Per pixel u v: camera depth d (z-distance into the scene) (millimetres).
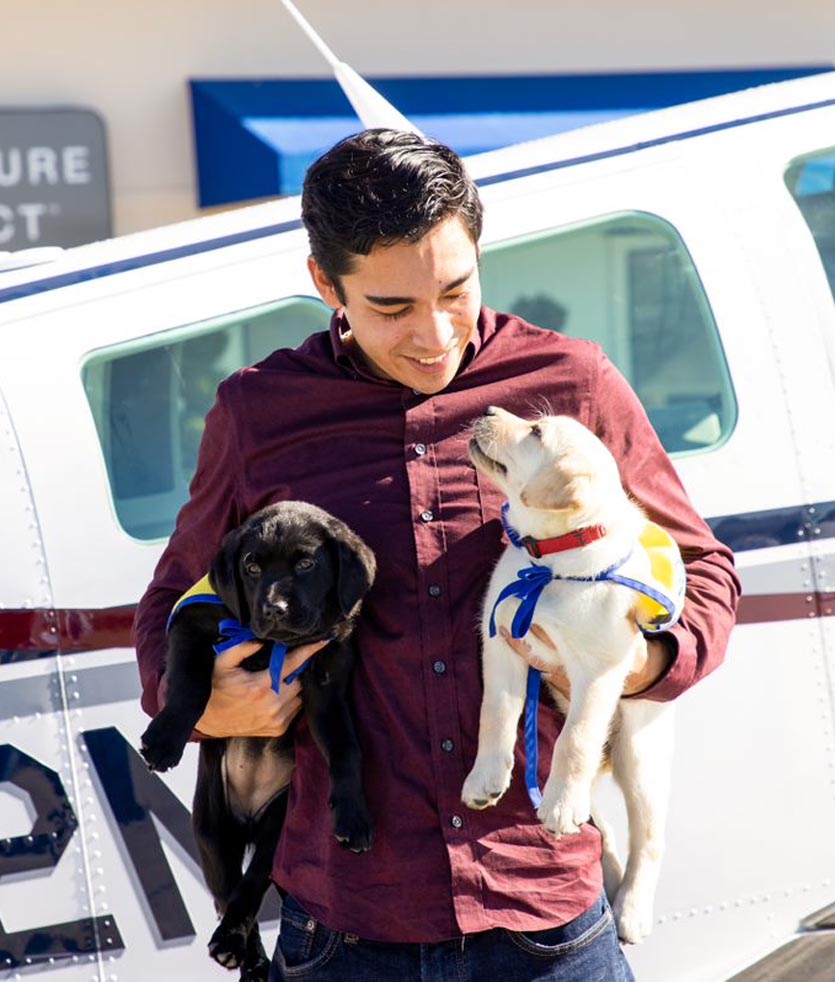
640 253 4867
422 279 2953
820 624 4543
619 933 3725
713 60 12227
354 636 3215
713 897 4402
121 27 10977
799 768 4480
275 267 4594
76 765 4164
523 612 3117
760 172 4926
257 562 3189
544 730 3316
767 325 4742
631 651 3236
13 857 4113
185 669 3336
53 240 10812
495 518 3205
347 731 3162
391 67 11586
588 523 3191
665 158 4891
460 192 2979
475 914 3010
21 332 4355
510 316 3361
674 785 4375
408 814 3076
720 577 3377
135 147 11125
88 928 4152
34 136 10664
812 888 4484
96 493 4266
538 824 3129
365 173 2941
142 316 4457
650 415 4836
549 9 11828
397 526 3178
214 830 3844
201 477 3467
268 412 3293
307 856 3230
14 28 10750
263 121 10820
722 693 4438
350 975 3109
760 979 4398
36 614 4156
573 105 11539
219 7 11172
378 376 3230
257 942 3812
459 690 3117
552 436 3174
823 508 4598
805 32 12359
